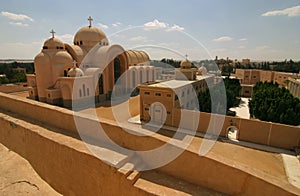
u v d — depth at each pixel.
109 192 5.24
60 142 6.31
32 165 7.55
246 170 4.39
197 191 4.62
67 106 21.31
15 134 8.49
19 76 45.22
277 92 18.41
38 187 6.30
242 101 29.28
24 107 9.69
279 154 12.37
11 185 6.01
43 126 8.02
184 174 5.01
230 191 4.53
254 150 12.89
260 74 44.47
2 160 7.64
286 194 3.97
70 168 6.08
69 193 6.25
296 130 12.81
